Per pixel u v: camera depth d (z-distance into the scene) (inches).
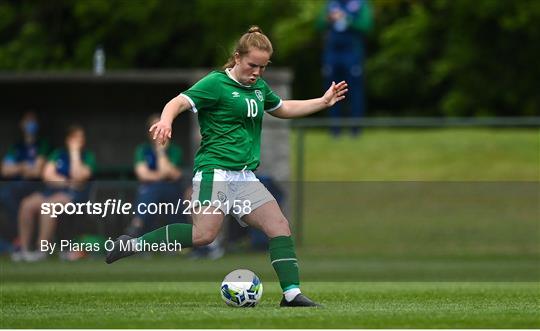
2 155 2869.1
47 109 2869.1
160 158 2345.0
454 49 4212.6
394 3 4352.9
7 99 2859.3
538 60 4173.2
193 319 1010.7
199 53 4638.3
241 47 1133.7
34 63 4407.0
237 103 1139.3
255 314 1059.3
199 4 4534.9
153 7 4451.3
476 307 1180.5
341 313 1072.2
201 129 1155.9
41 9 4571.9
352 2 3125.0
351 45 3129.9
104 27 4485.7
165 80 2709.2
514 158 3021.7
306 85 4793.3
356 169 3002.0
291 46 4328.3
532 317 1040.8
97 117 2874.0
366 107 4746.6
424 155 3065.9
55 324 981.2
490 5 4020.7
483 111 4180.6
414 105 4697.3
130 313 1090.1
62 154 2348.7
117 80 2711.6
